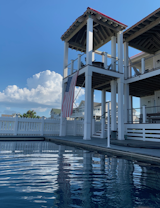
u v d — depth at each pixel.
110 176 2.69
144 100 15.63
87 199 1.79
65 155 4.68
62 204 1.65
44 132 12.64
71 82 10.72
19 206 1.58
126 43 11.69
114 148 5.58
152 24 9.92
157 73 8.94
